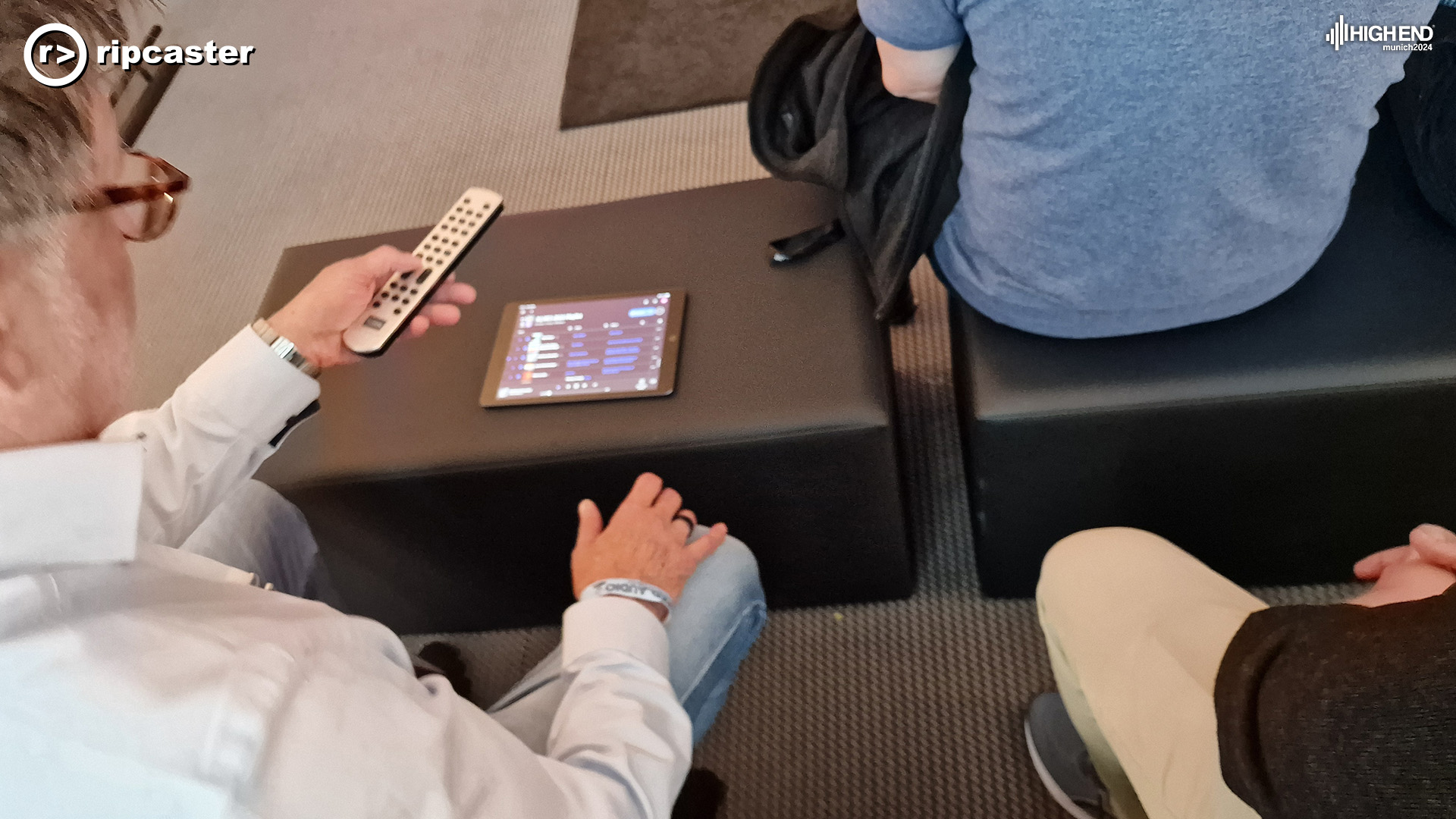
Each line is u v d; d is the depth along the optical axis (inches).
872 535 43.9
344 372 43.1
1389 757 15.2
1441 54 34.6
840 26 41.1
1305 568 44.8
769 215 45.3
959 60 32.7
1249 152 29.1
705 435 37.9
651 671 28.7
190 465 30.6
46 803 15.8
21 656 15.6
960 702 46.6
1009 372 37.6
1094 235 32.2
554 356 41.2
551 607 49.9
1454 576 25.2
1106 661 30.2
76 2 17.2
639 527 34.6
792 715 47.9
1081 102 28.4
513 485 40.1
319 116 85.4
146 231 21.6
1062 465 38.8
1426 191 36.1
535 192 73.2
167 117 89.7
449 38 88.5
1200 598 29.6
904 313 57.9
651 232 46.1
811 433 37.4
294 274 48.3
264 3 98.3
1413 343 34.2
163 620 17.8
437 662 51.1
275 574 40.3
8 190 15.7
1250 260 33.2
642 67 79.0
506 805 20.3
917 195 36.6
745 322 41.3
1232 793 22.6
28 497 16.0
